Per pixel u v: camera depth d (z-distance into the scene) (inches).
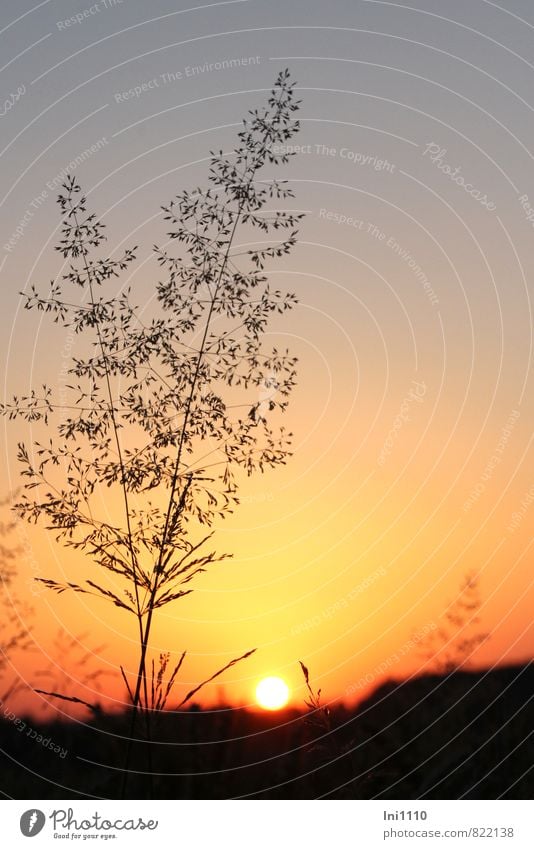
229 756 267.6
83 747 271.6
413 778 264.1
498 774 264.4
